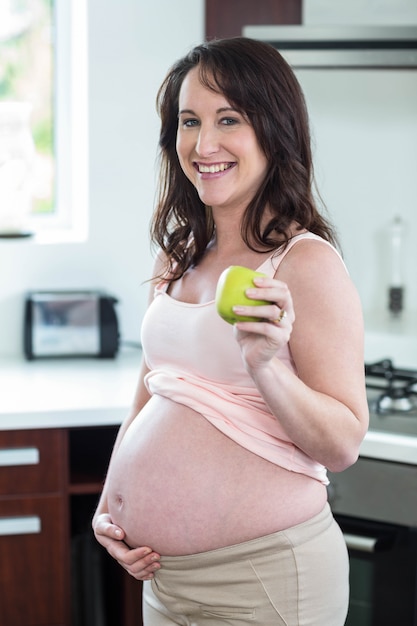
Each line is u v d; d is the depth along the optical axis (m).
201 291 1.87
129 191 3.20
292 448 1.75
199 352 1.79
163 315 1.86
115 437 3.06
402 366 3.05
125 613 2.80
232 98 1.75
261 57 1.77
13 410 2.57
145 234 3.22
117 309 3.24
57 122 3.34
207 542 1.77
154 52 3.14
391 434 2.39
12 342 3.19
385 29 2.77
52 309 3.10
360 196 3.32
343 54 2.79
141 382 2.09
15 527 2.64
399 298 3.31
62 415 2.59
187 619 1.86
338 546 1.83
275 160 1.79
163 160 2.01
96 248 3.20
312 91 3.24
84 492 2.69
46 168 3.38
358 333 1.71
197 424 1.76
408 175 3.29
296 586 1.76
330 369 1.68
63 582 2.70
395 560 2.39
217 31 3.08
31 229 3.25
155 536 1.81
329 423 1.63
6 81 3.34
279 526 1.75
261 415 1.75
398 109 3.26
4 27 3.31
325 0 2.89
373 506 2.39
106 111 3.15
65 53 3.31
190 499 1.76
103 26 3.12
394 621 2.41
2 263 3.15
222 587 1.79
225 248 1.87
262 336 1.49
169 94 1.92
